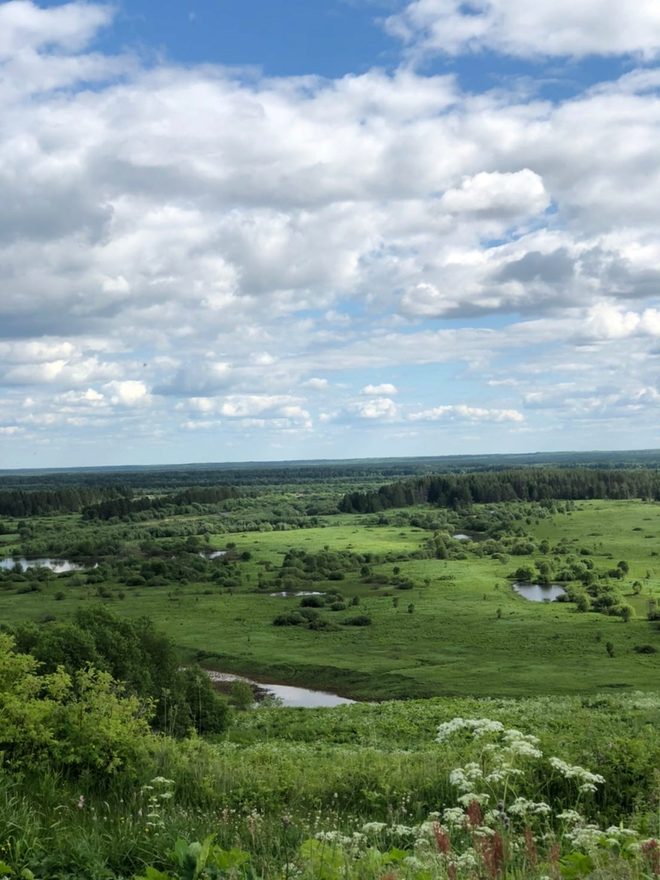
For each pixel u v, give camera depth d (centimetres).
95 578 17712
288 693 9381
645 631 12138
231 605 15025
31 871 755
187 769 1472
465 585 16825
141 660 4953
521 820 939
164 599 15675
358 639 12094
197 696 5072
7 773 1187
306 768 1833
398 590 16512
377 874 667
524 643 11575
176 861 736
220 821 1023
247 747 3164
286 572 18312
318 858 722
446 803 1342
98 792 1303
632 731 2486
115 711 1548
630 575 17900
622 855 708
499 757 884
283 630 12812
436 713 4266
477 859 622
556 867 586
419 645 11619
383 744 3091
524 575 17775
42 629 4681
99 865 777
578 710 3859
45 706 1428
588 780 1248
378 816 1307
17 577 17750
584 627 12594
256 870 746
